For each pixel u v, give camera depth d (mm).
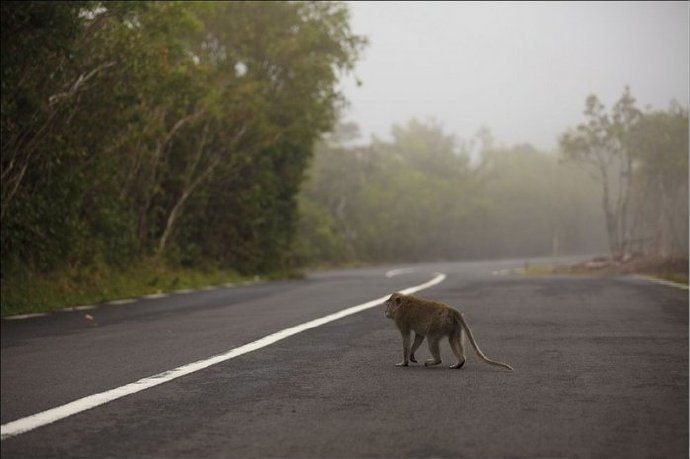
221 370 12555
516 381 11383
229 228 44062
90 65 27016
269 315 20969
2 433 8852
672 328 17203
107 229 31297
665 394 10430
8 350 15016
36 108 25016
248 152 42812
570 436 8445
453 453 7910
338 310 21953
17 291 24141
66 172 27266
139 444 8391
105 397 10617
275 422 9195
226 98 39156
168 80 31500
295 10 45969
